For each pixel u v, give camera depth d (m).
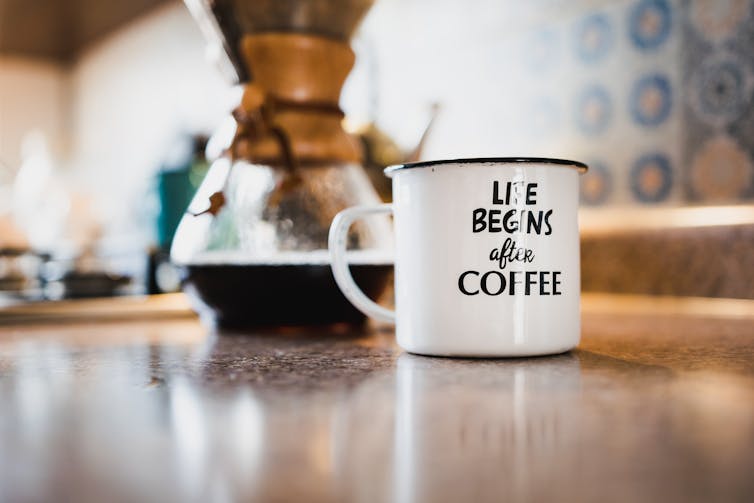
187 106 1.69
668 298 0.82
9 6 1.69
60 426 0.29
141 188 1.84
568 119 0.92
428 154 1.08
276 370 0.39
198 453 0.26
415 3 1.12
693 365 0.39
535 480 0.22
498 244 0.40
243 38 0.54
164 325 0.61
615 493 0.21
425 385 0.35
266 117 0.53
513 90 0.98
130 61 1.94
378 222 0.55
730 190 0.77
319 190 0.54
